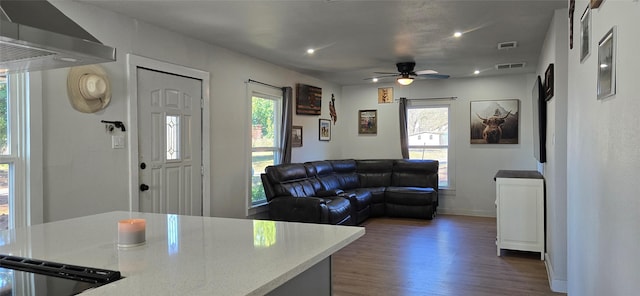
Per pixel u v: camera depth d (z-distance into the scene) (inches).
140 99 151.7
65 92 127.5
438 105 297.4
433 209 276.2
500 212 183.6
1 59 71.9
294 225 80.6
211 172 188.1
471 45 191.0
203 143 182.4
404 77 228.5
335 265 170.7
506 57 217.9
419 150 306.0
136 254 60.9
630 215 58.0
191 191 176.1
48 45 62.2
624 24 60.1
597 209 77.9
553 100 147.6
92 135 135.4
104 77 137.9
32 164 118.6
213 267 54.2
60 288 47.3
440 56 215.9
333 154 313.9
